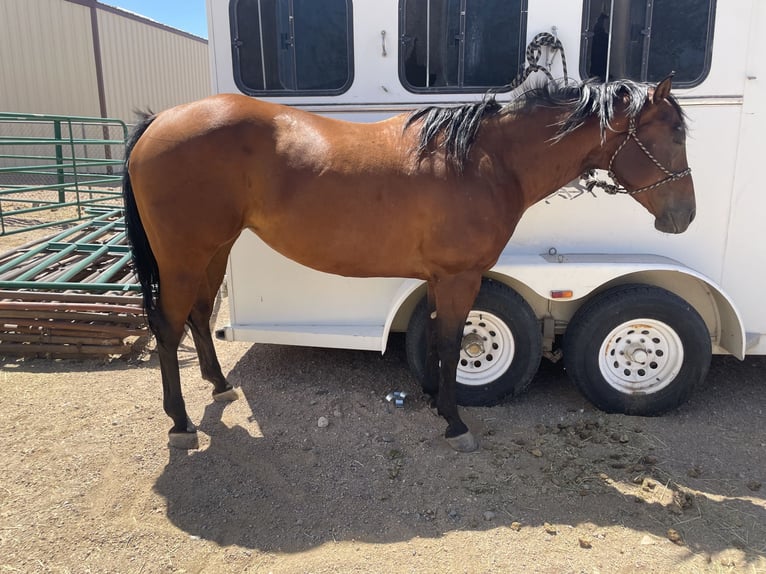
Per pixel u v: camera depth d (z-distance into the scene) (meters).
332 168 2.72
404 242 2.80
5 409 3.40
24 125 13.24
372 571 2.23
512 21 3.21
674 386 3.31
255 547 2.35
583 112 2.79
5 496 2.61
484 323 3.38
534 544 2.37
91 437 3.11
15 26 12.95
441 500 2.64
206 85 20.86
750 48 3.15
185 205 2.71
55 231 8.39
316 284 3.61
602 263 3.21
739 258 3.38
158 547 2.35
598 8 3.17
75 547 2.33
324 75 3.36
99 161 9.09
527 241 3.45
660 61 3.21
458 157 2.75
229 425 3.27
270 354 4.27
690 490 2.70
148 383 3.79
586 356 3.31
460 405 3.46
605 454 2.98
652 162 2.76
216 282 3.35
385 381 3.82
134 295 4.41
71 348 4.11
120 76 15.84
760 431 3.23
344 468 2.88
